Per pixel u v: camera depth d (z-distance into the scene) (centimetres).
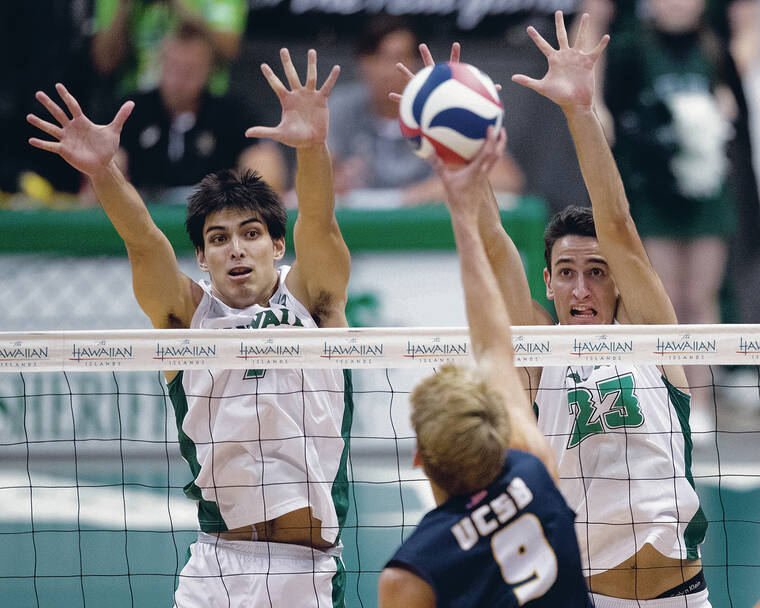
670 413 1494
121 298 3103
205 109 3366
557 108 3694
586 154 1413
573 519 1021
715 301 3544
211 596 1443
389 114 3556
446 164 1206
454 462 967
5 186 3516
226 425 1454
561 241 1538
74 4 3644
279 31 3984
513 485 997
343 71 4003
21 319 3080
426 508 2627
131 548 2400
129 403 3100
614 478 1466
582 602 1007
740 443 3275
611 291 1527
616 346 1426
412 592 956
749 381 3678
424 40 3938
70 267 3091
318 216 1436
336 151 3544
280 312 1499
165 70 3328
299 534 1456
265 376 1467
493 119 1195
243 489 1451
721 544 2409
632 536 1459
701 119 3331
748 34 3672
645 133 3347
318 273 1484
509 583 967
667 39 3388
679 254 3378
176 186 3344
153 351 1421
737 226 3581
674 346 1426
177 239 3058
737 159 3572
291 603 1438
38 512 2633
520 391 1080
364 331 1435
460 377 1005
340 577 1494
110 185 1412
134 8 3472
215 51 3409
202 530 1504
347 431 1524
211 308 1509
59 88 1403
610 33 3488
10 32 3594
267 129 1380
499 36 3928
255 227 1507
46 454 3086
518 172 3647
